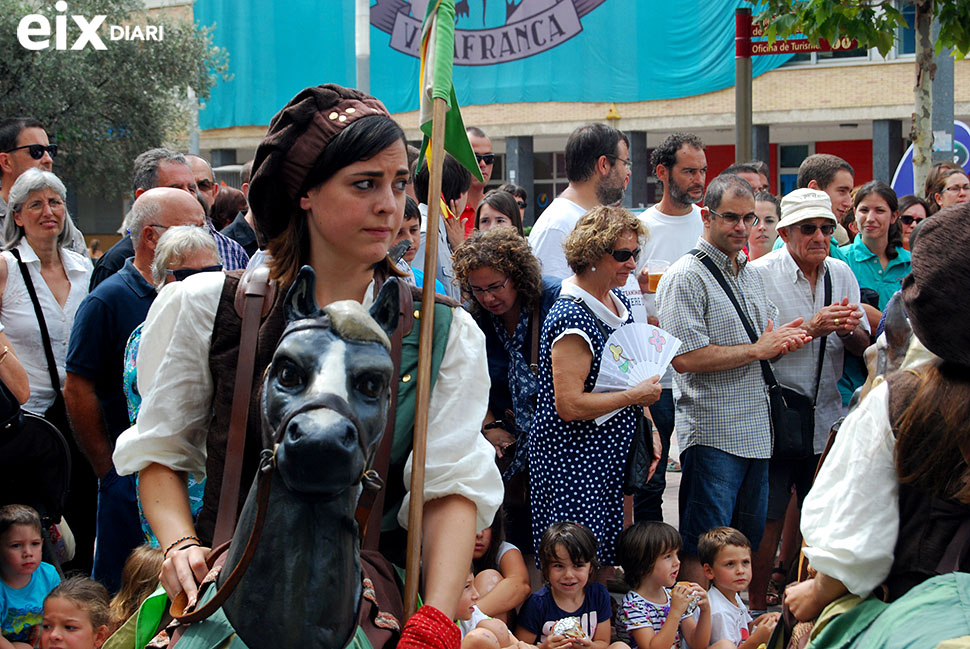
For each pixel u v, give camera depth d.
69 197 24.89
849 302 5.54
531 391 4.95
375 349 1.71
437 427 2.22
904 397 2.55
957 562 2.51
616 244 4.81
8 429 4.20
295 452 1.59
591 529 4.80
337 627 1.79
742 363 5.21
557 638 4.50
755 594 5.71
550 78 22.42
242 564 1.77
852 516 2.59
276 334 2.15
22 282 5.17
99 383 4.62
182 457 2.25
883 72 23.36
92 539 5.25
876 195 6.27
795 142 27.25
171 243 4.24
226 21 24.19
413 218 4.83
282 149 2.10
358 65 13.27
